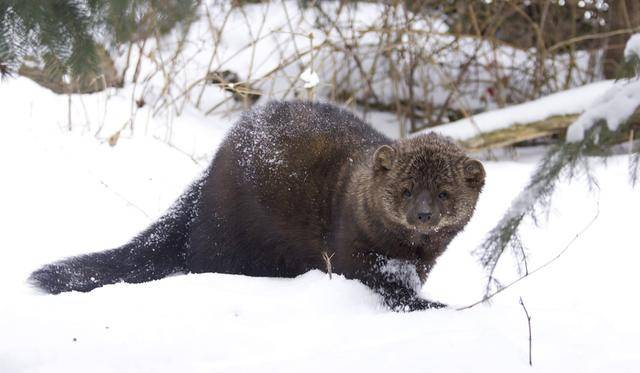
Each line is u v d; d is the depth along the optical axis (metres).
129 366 8.68
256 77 21.62
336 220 12.17
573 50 21.95
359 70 22.06
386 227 11.51
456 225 11.68
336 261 12.12
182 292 10.74
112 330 9.55
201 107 20.75
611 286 12.99
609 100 8.40
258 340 9.33
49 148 16.39
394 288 11.73
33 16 8.77
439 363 8.69
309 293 10.90
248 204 12.87
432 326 9.84
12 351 8.88
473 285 13.44
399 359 8.75
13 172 15.52
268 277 12.61
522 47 23.16
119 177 16.12
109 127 17.75
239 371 8.51
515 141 19.78
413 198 11.23
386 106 23.19
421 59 21.61
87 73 9.46
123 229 14.68
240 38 22.48
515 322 10.09
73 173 15.88
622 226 15.21
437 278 13.75
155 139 17.55
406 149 11.55
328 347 9.22
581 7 23.28
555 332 9.79
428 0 22.55
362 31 20.83
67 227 14.48
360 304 11.06
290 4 23.27
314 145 12.78
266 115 13.27
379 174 11.52
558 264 13.95
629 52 8.52
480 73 23.36
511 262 14.02
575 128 8.37
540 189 8.52
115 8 9.04
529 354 9.08
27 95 17.78
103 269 13.10
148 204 15.53
